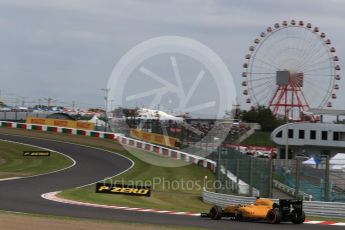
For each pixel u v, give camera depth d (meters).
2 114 112.75
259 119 125.44
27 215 21.09
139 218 21.67
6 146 67.69
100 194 34.78
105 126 89.00
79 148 69.06
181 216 23.39
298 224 21.25
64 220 19.55
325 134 91.06
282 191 34.44
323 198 29.28
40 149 66.75
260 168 31.41
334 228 20.19
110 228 17.55
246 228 18.88
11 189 35.03
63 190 36.12
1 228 16.66
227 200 31.36
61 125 88.94
